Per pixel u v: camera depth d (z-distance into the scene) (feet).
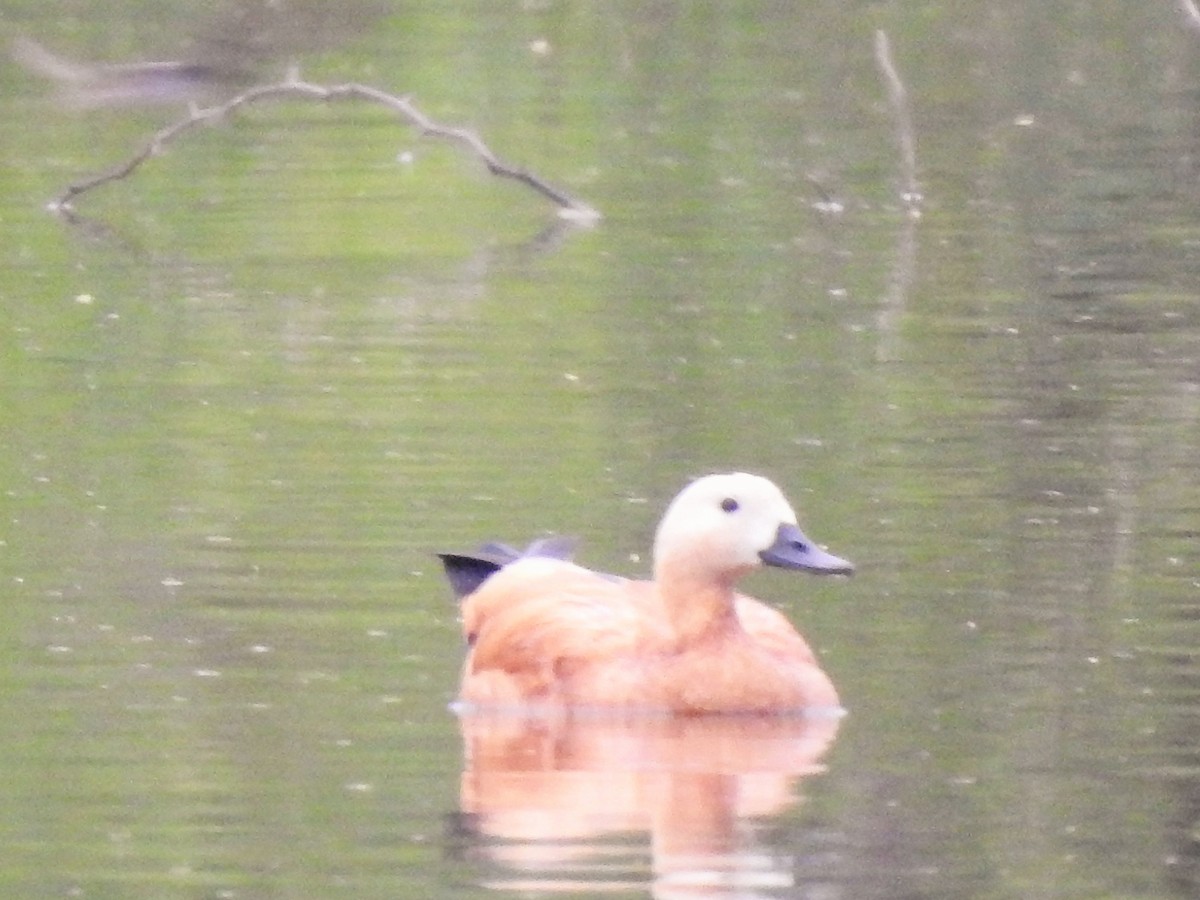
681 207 85.92
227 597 43.14
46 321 69.36
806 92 108.27
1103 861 30.78
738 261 76.13
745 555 38.40
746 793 33.78
